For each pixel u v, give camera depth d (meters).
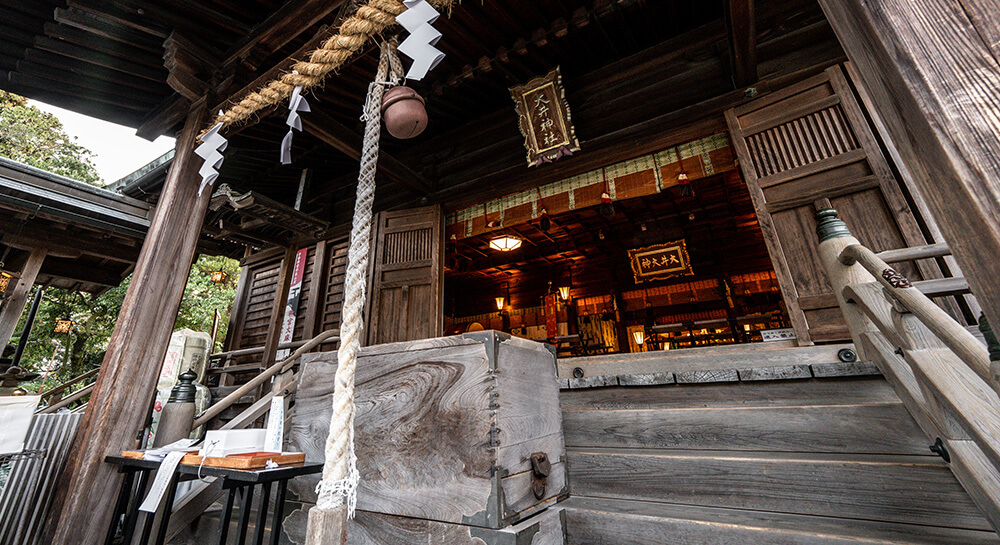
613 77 5.21
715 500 1.97
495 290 13.41
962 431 1.59
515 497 1.68
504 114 5.99
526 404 1.93
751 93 4.09
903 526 1.62
